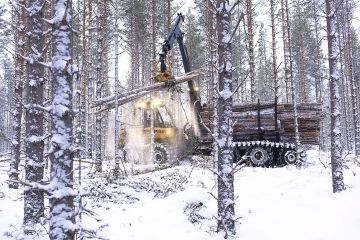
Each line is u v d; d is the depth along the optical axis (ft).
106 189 43.50
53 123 19.65
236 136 63.36
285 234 29.25
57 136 19.39
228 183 29.12
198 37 110.52
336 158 39.55
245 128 62.90
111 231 31.22
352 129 127.03
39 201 30.12
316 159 67.97
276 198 39.14
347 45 110.42
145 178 49.65
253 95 79.71
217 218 29.91
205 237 29.32
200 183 46.73
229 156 29.37
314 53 114.73
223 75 29.91
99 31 59.62
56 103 19.62
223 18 30.09
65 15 19.53
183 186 45.52
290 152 59.57
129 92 58.29
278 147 59.52
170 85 62.23
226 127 29.50
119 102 56.70
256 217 33.78
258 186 44.70
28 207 29.81
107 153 92.43
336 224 29.66
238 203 38.45
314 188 41.45
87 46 78.38
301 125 61.05
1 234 28.94
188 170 56.39
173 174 51.72
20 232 28.94
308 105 62.03
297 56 112.68
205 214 34.78
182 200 37.40
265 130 61.36
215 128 49.49
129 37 98.48
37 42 31.22
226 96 29.40
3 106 177.17
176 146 66.59
